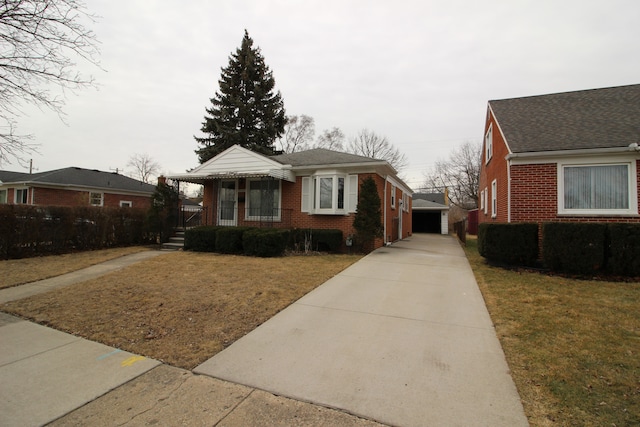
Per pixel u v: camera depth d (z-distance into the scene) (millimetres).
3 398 2764
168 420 2455
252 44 30844
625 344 3639
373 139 43625
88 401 2719
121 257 10375
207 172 13852
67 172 23406
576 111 10273
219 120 29344
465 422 2420
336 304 5320
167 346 3797
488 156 13844
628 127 8656
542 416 2449
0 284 6699
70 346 3809
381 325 4422
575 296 5598
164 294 5789
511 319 4547
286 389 2898
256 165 13031
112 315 4809
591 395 2686
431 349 3684
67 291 6094
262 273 7488
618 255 6840
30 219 10562
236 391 2873
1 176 24203
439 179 45906
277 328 4324
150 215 13414
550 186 8578
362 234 10992
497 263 8609
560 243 7266
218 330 4254
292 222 12859
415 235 25156
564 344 3676
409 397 2760
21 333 4211
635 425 2301
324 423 2432
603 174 8180
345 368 3273
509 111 11398
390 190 15258
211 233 11492
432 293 5941
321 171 12227
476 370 3197
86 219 12148
